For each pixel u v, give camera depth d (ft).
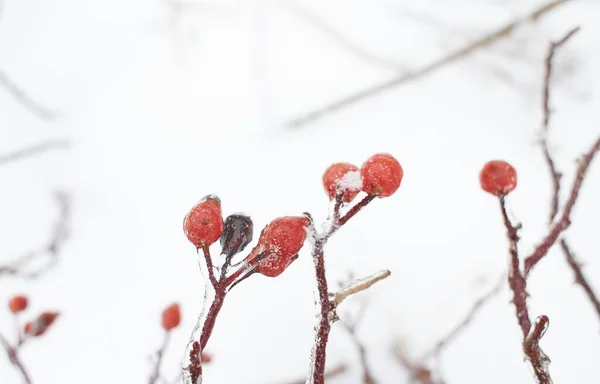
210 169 1.87
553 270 1.43
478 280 1.50
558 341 1.32
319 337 0.88
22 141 1.93
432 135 1.86
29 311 1.54
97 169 1.87
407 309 1.47
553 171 1.11
